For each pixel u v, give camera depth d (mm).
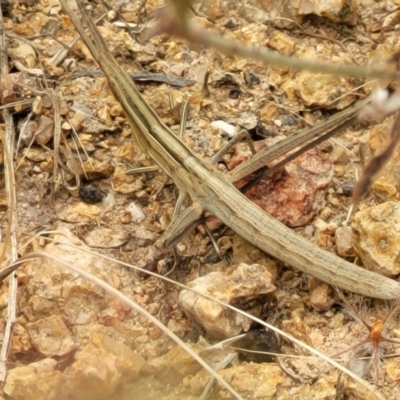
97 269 227
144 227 240
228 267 232
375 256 222
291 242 219
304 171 237
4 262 232
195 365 215
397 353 214
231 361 217
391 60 168
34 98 253
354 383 210
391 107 121
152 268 233
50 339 219
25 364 221
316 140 226
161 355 221
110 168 247
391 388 210
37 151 250
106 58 233
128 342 223
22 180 247
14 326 222
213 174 226
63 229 240
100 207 244
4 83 254
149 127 230
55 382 213
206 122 254
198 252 235
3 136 240
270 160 228
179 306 227
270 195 234
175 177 230
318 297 222
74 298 224
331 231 234
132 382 216
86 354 214
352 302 221
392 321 218
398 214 224
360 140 248
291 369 215
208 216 234
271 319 222
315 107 255
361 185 150
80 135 251
